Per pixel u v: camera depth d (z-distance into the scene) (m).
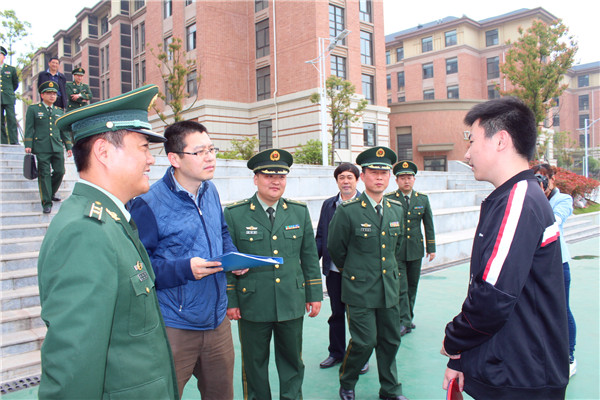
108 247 1.31
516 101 1.77
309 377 3.55
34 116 5.55
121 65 29.22
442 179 14.64
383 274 3.07
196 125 2.24
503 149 1.76
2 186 6.21
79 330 1.18
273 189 2.88
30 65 19.12
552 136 30.78
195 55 21.86
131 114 1.54
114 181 1.51
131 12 28.34
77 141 1.49
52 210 5.95
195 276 1.98
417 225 4.76
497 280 1.56
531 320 1.64
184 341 2.15
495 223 1.67
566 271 3.46
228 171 9.16
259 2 22.06
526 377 1.63
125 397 1.35
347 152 20.77
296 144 20.14
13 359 3.48
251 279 2.82
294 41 20.03
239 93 22.16
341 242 3.29
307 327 4.75
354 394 3.14
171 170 2.29
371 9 22.67
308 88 19.56
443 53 34.91
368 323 3.03
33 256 4.69
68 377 1.15
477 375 1.70
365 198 3.33
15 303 4.02
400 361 3.87
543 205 1.66
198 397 3.26
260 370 2.84
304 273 3.07
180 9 22.58
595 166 39.69
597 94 47.69
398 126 25.36
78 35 37.84
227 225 2.89
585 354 3.93
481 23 34.75
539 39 18.91
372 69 22.36
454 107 24.16
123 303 1.37
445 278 6.83
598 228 12.88
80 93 8.92
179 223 2.19
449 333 1.76
